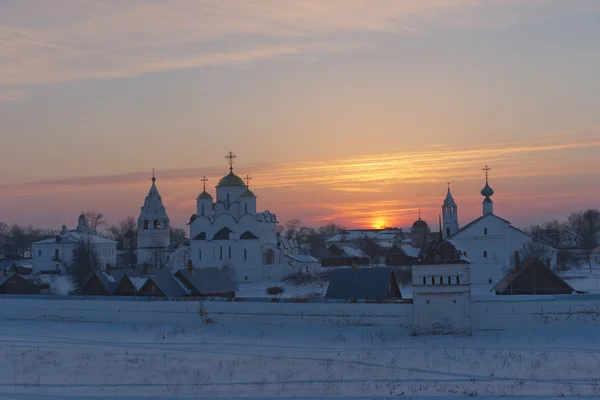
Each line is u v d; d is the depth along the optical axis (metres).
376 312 74.50
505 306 71.94
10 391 50.75
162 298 82.25
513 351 62.62
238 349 65.94
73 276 134.12
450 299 71.56
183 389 50.84
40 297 86.50
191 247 152.75
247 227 151.12
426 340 69.00
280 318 77.19
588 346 64.38
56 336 75.00
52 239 182.38
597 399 47.12
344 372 55.50
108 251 188.12
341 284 82.56
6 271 130.50
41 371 57.03
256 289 130.38
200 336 72.88
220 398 48.38
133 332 76.12
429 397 48.09
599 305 71.06
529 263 87.12
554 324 71.44
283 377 53.97
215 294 95.38
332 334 72.25
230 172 156.50
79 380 53.81
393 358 60.69
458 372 55.12
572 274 146.12
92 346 68.50
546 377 53.16
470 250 129.88
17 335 76.06
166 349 66.25
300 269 155.38
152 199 172.75
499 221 129.25
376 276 82.19
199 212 157.88
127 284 93.12
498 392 49.12
